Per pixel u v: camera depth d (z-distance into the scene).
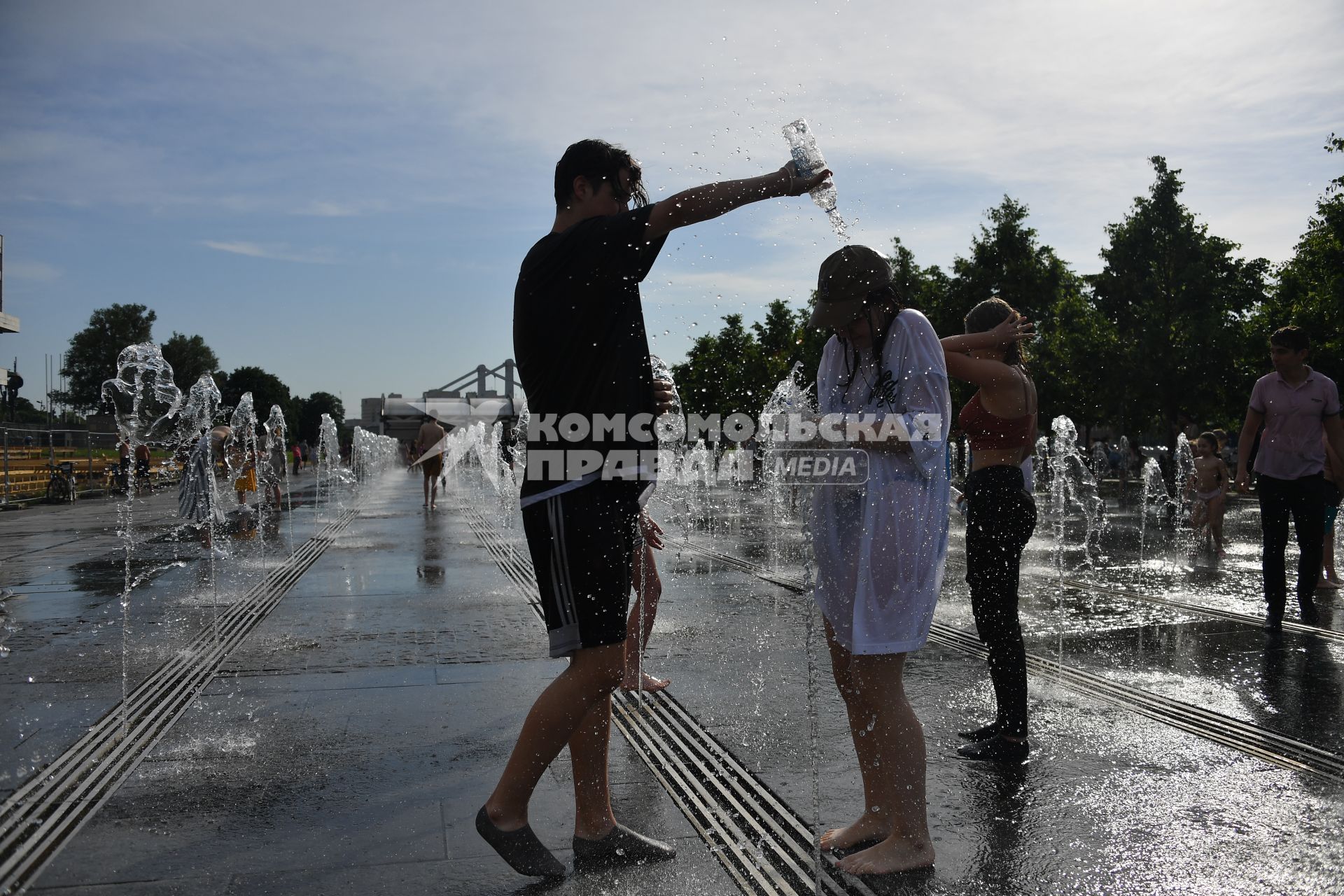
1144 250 27.69
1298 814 2.70
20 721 3.65
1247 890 2.25
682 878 2.33
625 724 3.59
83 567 8.53
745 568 8.12
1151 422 30.02
